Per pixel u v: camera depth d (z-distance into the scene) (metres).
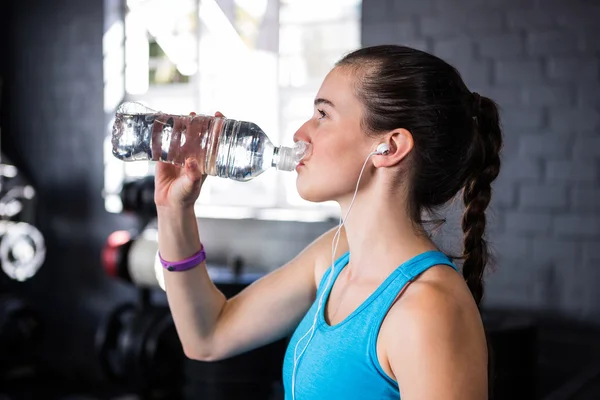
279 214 3.77
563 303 3.09
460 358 0.85
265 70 3.87
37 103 4.30
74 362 4.27
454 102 1.05
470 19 3.23
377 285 1.01
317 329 1.02
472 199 1.11
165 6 4.09
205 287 1.22
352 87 1.05
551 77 3.09
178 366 3.27
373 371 0.93
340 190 1.05
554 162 3.09
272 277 1.25
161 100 4.12
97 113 4.15
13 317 3.79
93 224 4.19
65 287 4.29
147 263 3.17
